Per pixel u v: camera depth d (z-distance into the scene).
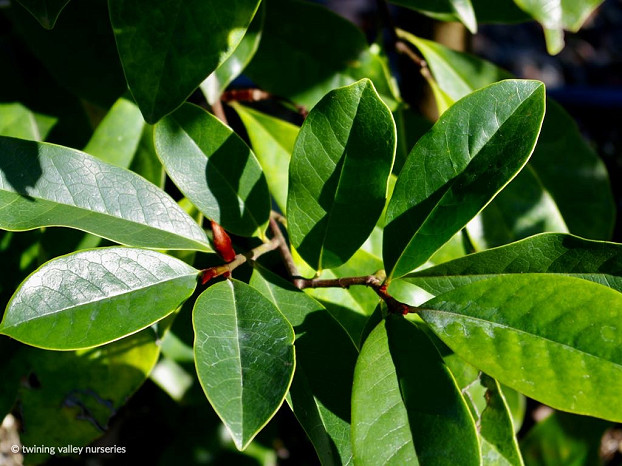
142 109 0.39
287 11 0.53
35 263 0.51
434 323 0.37
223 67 0.47
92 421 0.53
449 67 0.54
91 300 0.37
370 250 0.50
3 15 0.56
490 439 0.39
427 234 0.39
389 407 0.36
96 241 0.49
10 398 0.52
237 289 0.38
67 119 0.55
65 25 0.52
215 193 0.42
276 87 0.53
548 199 0.54
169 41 0.39
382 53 0.55
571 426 0.65
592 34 1.28
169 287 0.38
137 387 0.52
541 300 0.36
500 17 0.52
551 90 0.95
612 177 0.87
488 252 0.39
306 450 0.73
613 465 0.80
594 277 0.39
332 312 0.46
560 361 0.35
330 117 0.39
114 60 0.53
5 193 0.39
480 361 0.36
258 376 0.35
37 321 0.36
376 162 0.39
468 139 0.39
